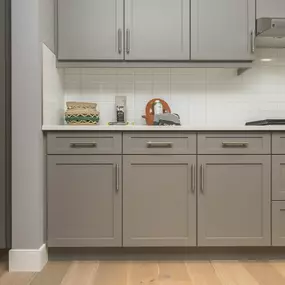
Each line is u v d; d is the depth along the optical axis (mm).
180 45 2701
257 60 3023
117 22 2688
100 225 2432
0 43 2318
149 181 2434
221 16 2717
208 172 2438
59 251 2496
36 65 2303
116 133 2422
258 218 2449
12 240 2307
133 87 3021
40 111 2332
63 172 2422
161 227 2438
